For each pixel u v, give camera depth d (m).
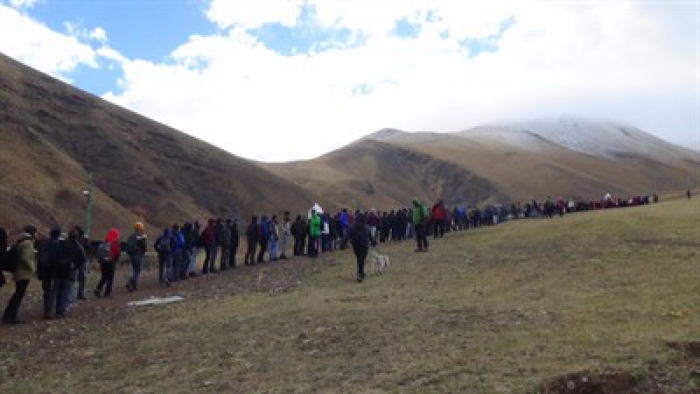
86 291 20.70
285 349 10.12
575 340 8.95
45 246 14.90
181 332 12.29
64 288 15.06
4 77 77.44
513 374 7.70
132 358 10.49
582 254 18.88
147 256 32.00
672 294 11.66
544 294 13.02
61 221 50.91
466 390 7.29
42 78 85.31
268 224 26.84
